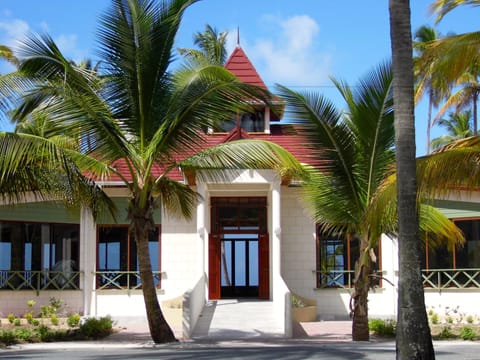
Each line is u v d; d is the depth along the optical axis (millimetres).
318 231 27125
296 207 27234
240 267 28203
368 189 18422
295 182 26250
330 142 18422
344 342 18625
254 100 18562
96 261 26781
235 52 30016
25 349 17375
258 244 27953
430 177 13789
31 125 20281
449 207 26312
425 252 26422
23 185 18469
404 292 10805
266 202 28156
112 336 21141
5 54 22578
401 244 10922
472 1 15977
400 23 11312
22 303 25750
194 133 18062
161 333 18797
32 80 16844
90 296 26531
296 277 26906
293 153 27281
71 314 26156
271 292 26359
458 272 25922
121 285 26703
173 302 26125
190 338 20469
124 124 18156
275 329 22219
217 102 17641
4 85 16500
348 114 18516
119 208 26781
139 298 26500
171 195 20531
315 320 26078
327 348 16312
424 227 20156
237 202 28250
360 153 18469
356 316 19203
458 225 26156
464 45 14906
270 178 25156
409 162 11023
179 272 26938
